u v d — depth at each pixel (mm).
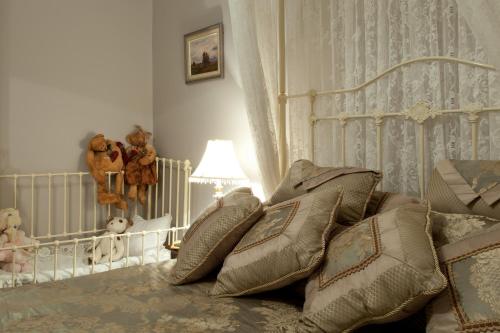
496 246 1142
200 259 1703
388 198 1781
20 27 3141
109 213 3404
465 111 1693
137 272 1934
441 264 1199
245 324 1329
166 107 3615
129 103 3662
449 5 1750
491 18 1465
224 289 1575
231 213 1701
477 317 1025
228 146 2701
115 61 3580
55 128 3309
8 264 2506
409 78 1882
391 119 1952
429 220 1349
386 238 1275
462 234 1320
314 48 2252
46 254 2998
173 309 1459
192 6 3295
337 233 1551
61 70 3326
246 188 2205
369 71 2006
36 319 1389
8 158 3111
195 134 3311
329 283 1294
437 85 1783
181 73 3434
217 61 3041
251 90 2328
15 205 3125
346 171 1842
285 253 1442
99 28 3494
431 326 1105
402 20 1901
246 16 2303
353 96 2088
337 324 1213
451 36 1749
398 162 1951
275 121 2398
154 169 3521
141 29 3711
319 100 2232
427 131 1841
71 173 3346
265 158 2336
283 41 2328
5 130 3100
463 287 1103
